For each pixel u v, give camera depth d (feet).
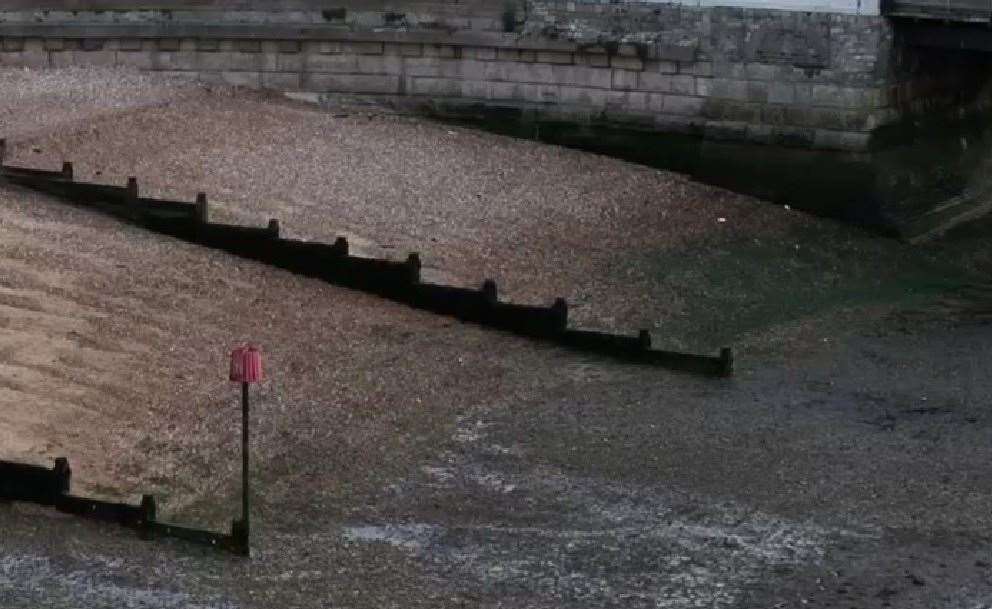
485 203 130.21
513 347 98.84
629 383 94.79
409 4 150.71
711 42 143.64
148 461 78.54
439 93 151.43
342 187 128.88
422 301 102.83
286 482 78.33
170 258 104.27
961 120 148.56
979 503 79.71
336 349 95.09
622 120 147.84
